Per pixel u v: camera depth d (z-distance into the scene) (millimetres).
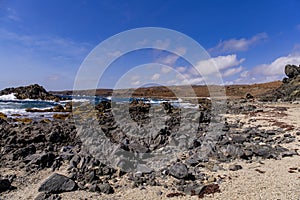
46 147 13898
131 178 9578
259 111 34281
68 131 17562
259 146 13961
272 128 20938
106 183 8820
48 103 53656
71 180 8648
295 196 7715
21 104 50281
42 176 9820
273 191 8125
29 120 24312
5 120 22516
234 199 7637
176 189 8641
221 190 8328
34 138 15062
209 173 10109
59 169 10594
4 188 8508
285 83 65750
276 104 45938
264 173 9883
